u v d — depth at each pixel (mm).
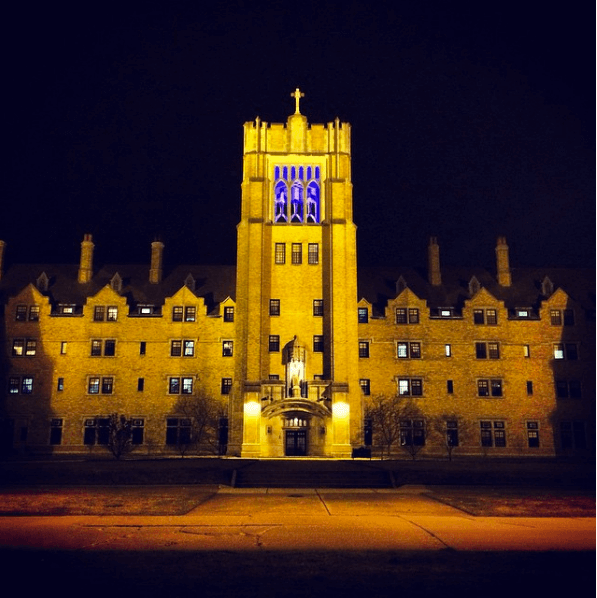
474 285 71500
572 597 10992
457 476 35000
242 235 61594
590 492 30406
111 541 16562
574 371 67188
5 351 65875
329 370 59250
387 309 67688
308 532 18062
